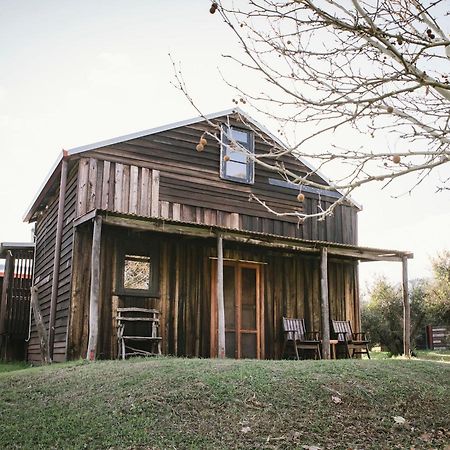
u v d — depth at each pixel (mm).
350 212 15828
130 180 12328
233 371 7438
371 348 26578
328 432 5738
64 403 6414
